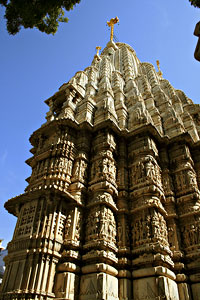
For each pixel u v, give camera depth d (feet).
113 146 65.46
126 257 48.78
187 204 59.26
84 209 54.85
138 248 49.11
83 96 87.56
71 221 51.16
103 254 44.70
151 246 47.26
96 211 52.60
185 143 71.26
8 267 45.11
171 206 59.31
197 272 49.08
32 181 60.85
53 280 43.34
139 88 105.70
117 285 44.91
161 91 98.78
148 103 91.04
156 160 65.82
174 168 68.28
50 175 57.36
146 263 46.37
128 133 69.41
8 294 40.27
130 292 44.83
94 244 47.06
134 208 55.93
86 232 51.29
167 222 57.41
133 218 55.21
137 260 47.42
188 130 84.89
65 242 47.91
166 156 69.92
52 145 63.82
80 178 58.44
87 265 45.55
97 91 95.71
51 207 50.08
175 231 54.95
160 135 70.33
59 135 65.62
